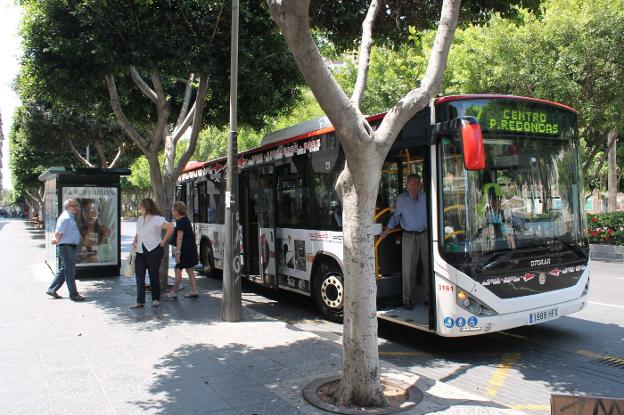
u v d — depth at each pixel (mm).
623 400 3051
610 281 11453
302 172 8828
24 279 12242
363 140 4438
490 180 6145
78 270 12281
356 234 4551
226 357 5969
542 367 5965
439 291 6055
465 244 5910
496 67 15820
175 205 9859
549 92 15086
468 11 9078
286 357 5945
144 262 8984
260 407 4492
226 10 9633
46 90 11484
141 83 11188
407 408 4422
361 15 9312
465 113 6117
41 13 9969
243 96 11852
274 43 10430
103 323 7730
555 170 6727
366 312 4535
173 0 9555
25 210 99562
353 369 4547
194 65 9633
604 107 15648
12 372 5480
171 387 4996
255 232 10781
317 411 4395
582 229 6887
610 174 20578
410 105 4613
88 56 10180
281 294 11258
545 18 15562
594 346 6703
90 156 26703
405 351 6730
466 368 5992
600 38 14734
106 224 12586
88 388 4992
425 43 18453
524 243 6289
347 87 19266
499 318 5988
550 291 6387
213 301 9516
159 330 7285
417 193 7188
